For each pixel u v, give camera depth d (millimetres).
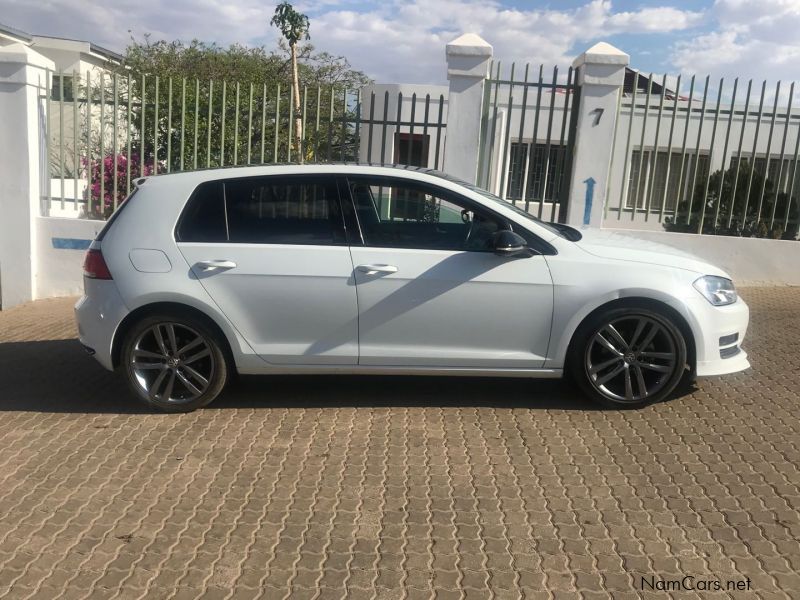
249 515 3666
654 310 4789
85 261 5047
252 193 4922
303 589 3057
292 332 4863
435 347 4867
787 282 9109
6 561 3271
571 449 4395
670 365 4852
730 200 9289
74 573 3182
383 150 8742
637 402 4938
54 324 7824
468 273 4762
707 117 10148
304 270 4777
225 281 4797
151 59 17766
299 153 9023
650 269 4797
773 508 3676
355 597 3002
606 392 4934
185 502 3805
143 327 4895
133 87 9516
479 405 5129
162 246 4852
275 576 3150
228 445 4512
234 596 3016
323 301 4805
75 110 8906
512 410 5031
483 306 4785
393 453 4363
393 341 4859
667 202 12703
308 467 4191
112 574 3172
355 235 4855
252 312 4828
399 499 3812
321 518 3629
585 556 3275
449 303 4785
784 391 5383
